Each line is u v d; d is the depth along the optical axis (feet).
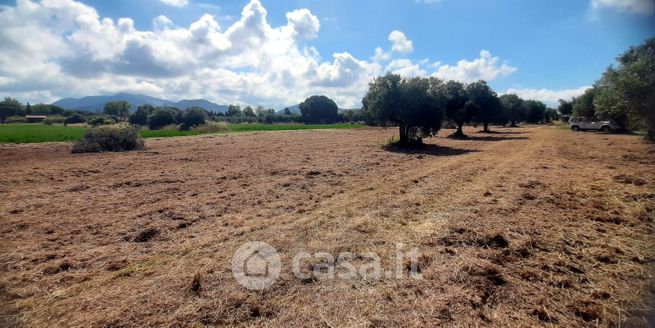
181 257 14.96
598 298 11.32
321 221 19.70
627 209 20.79
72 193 28.17
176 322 10.25
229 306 11.03
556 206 21.81
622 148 55.93
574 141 73.46
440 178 32.42
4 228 19.11
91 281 12.88
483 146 67.46
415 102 64.49
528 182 28.94
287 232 17.84
